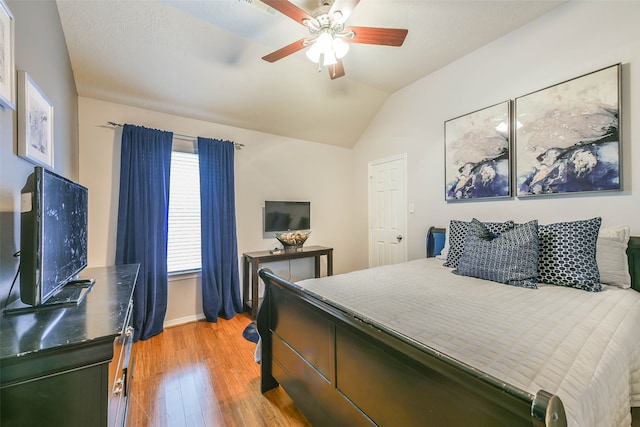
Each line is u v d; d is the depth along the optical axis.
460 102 2.90
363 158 4.27
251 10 2.09
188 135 3.12
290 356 1.62
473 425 0.71
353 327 1.10
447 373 0.75
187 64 2.54
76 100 2.49
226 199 3.22
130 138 2.67
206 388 1.88
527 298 1.54
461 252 2.42
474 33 2.49
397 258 3.70
